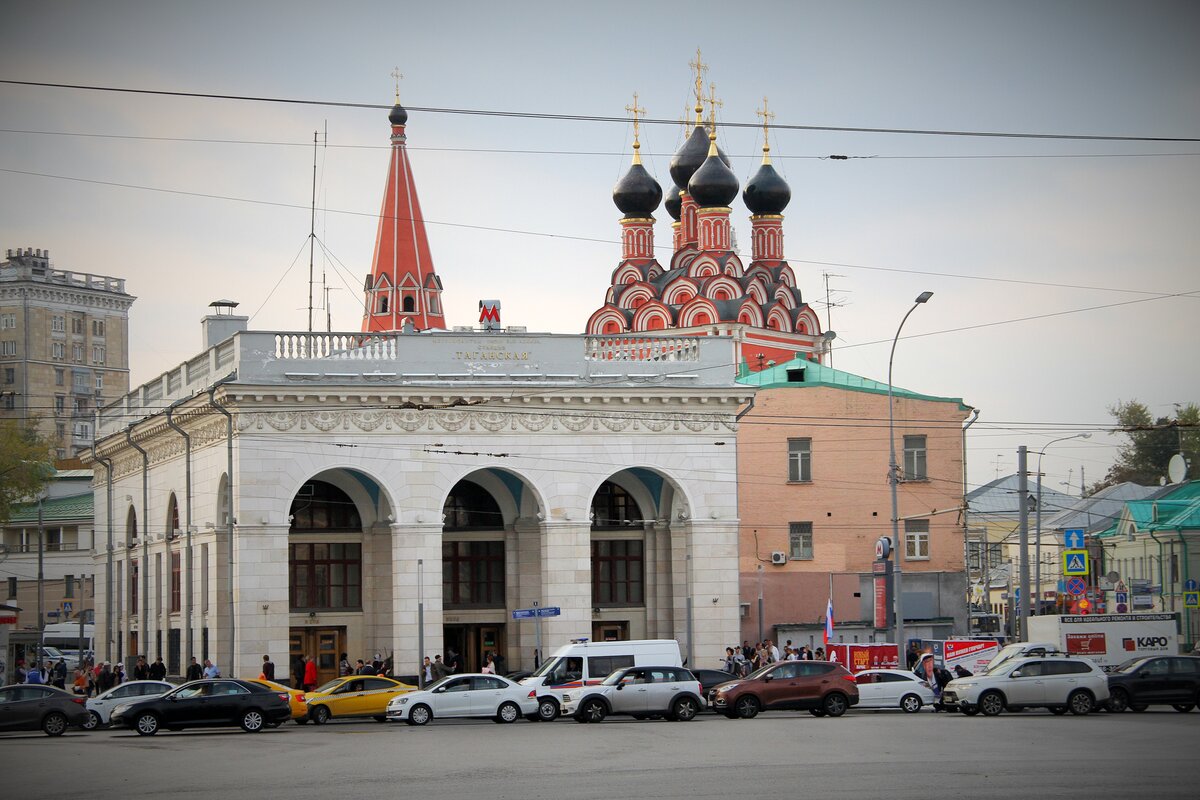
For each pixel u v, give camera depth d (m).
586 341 62.56
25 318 167.75
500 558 65.00
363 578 63.09
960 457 78.44
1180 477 99.50
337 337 59.91
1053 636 59.25
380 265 103.50
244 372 58.62
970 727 43.62
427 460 60.09
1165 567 92.94
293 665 62.31
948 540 77.81
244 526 57.97
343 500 63.44
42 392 168.25
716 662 62.44
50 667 90.38
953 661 60.09
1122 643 59.25
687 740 40.38
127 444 72.25
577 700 48.94
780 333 102.25
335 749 39.66
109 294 175.50
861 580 77.25
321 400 58.97
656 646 52.75
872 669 56.62
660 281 107.25
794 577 76.88
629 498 66.31
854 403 78.06
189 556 63.50
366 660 62.75
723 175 103.81
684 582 64.62
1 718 47.94
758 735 41.66
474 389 60.22
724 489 63.00
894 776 31.22
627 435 62.16
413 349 60.59
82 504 110.75
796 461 77.75
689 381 63.03
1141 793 28.45
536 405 61.22
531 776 32.22
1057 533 116.94
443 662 62.44
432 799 28.77
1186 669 50.44
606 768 33.50
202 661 61.69
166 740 44.56
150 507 70.50
